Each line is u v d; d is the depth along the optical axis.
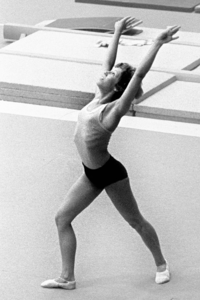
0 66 15.02
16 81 14.05
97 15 22.56
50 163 11.26
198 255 8.84
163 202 10.09
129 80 7.55
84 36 17.92
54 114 13.20
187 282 8.27
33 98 13.95
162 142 12.01
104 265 8.64
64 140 12.10
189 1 23.66
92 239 9.20
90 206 10.00
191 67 15.98
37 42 17.12
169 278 8.29
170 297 7.96
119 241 9.17
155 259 8.25
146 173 10.95
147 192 10.38
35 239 9.16
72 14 22.59
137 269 8.55
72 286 8.09
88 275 8.41
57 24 19.23
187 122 13.05
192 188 10.50
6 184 10.57
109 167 7.62
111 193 7.78
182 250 8.95
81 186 7.71
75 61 15.53
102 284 8.23
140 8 23.33
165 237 9.23
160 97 13.67
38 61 15.46
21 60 15.52
